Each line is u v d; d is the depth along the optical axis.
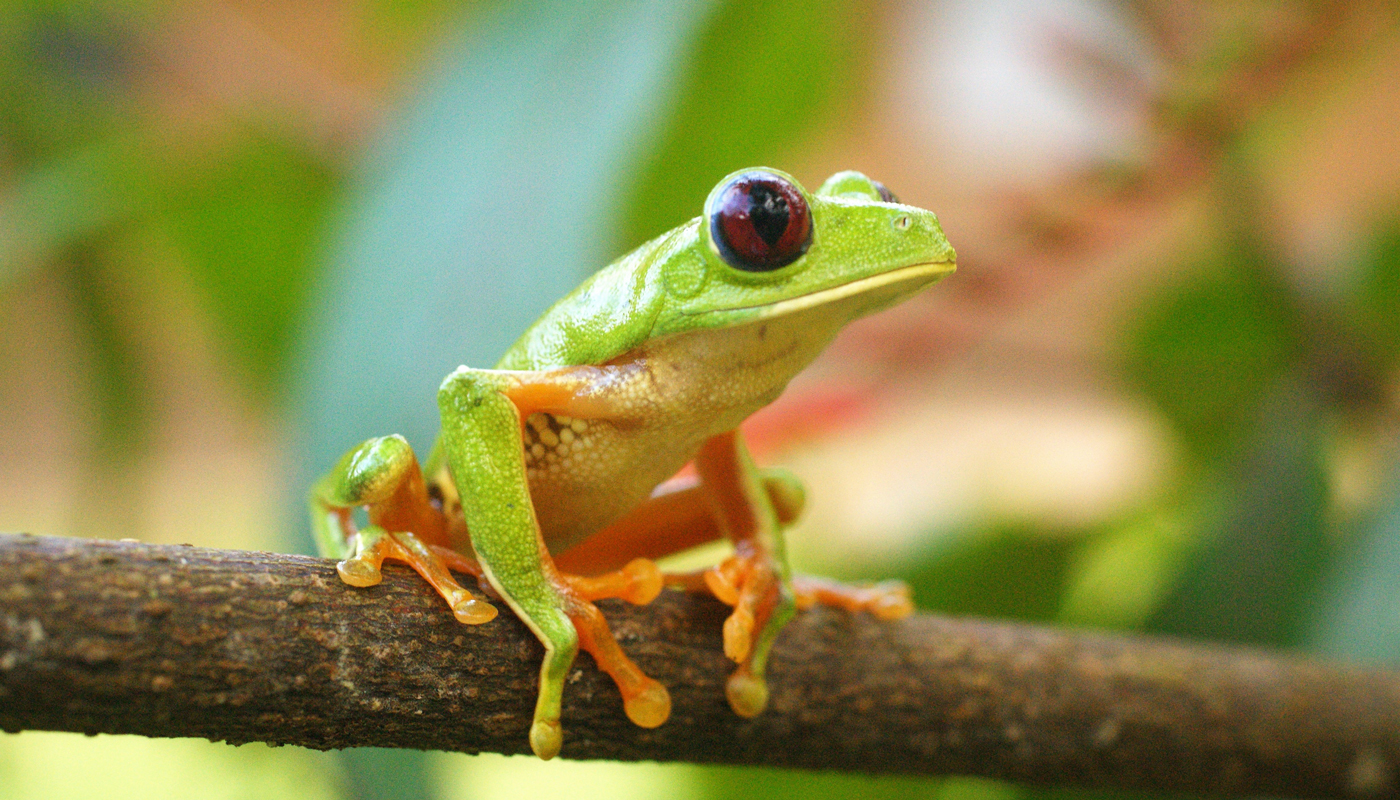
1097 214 0.32
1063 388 0.37
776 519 0.26
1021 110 0.48
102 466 0.41
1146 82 0.31
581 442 0.25
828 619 0.26
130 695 0.23
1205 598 0.32
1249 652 0.29
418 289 0.27
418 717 0.24
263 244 0.41
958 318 0.32
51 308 0.44
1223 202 0.33
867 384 0.33
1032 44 0.32
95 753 0.39
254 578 0.23
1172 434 0.37
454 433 0.24
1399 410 0.32
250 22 0.42
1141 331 0.36
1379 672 0.29
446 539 0.26
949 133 0.54
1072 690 0.27
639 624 0.25
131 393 0.41
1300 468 0.32
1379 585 0.30
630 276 0.25
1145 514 0.36
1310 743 0.28
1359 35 0.30
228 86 0.40
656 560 0.27
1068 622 0.35
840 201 0.25
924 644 0.27
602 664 0.24
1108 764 0.28
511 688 0.24
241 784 0.35
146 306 0.42
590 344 0.25
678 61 0.27
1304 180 0.48
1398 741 0.28
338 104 0.40
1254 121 0.31
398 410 0.27
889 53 0.44
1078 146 0.32
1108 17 0.31
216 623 0.23
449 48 0.31
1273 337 0.35
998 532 0.35
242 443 0.53
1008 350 0.36
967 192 0.46
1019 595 0.35
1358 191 0.47
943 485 0.40
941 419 0.43
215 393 0.55
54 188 0.36
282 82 0.40
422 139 0.29
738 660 0.25
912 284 0.25
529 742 0.24
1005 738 0.27
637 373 0.25
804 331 0.25
